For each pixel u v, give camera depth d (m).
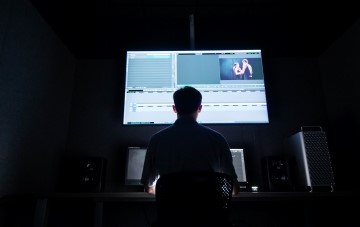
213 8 2.29
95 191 1.89
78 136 2.44
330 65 2.49
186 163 1.26
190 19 2.35
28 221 1.76
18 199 1.58
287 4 2.21
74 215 2.08
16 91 1.73
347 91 2.25
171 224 1.13
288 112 2.51
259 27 2.47
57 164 2.23
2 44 1.60
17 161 1.72
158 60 2.43
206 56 2.43
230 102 2.33
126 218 2.20
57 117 2.27
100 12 2.26
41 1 1.92
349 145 2.20
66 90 2.45
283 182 1.89
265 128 2.46
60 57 2.37
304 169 1.86
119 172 2.32
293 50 2.65
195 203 1.12
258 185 2.29
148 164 1.36
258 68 2.41
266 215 2.21
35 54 1.96
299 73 2.62
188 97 1.41
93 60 2.66
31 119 1.89
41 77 2.03
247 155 2.38
